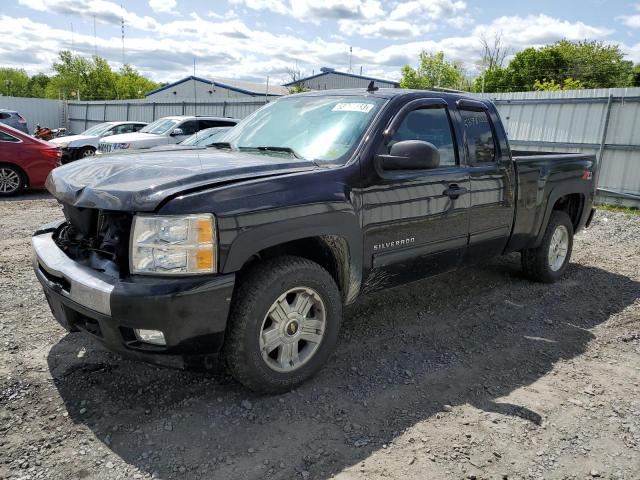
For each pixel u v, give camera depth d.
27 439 2.58
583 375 3.50
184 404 2.93
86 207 2.75
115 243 2.71
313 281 3.03
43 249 3.12
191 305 2.57
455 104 4.11
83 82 59.91
